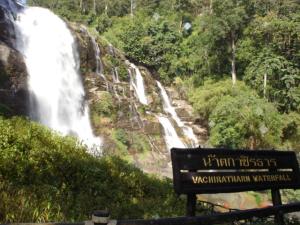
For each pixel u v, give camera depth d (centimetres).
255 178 645
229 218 554
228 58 4559
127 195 898
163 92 4403
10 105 2369
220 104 3556
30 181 742
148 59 4747
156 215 781
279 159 698
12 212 566
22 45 2872
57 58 3098
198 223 511
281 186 688
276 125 3416
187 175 555
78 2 7050
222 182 593
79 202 721
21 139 883
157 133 3534
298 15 4216
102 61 3712
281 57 4019
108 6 6944
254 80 4166
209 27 4441
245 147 3400
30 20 3112
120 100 3428
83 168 894
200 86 4462
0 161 745
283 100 3966
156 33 5019
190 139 3759
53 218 604
